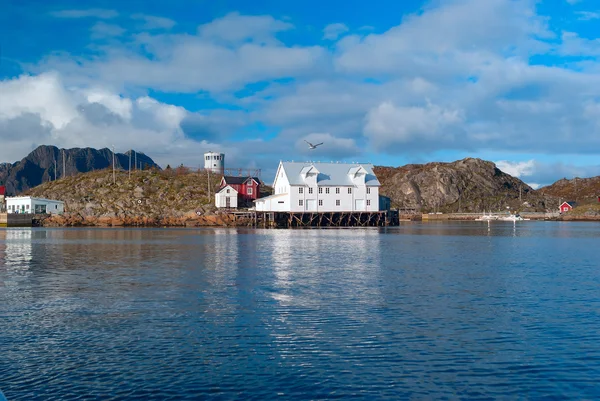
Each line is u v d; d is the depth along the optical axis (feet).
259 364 54.54
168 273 119.96
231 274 118.21
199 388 48.29
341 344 61.52
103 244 210.18
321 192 379.55
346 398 46.44
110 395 46.60
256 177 461.37
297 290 96.73
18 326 69.62
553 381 50.39
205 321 72.23
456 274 119.55
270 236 265.75
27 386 48.49
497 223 536.01
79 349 59.41
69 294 92.89
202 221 412.98
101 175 491.72
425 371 52.90
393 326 69.77
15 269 128.26
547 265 138.41
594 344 61.72
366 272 122.42
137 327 68.95
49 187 489.26
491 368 53.78
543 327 69.51
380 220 390.01
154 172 505.25
